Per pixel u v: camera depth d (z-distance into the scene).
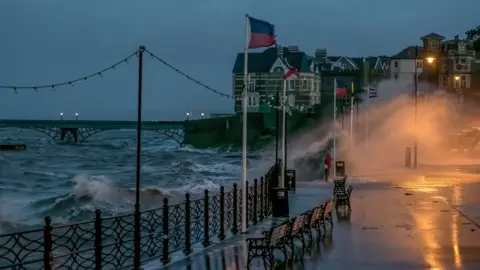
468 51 130.25
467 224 25.75
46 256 13.59
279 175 34.56
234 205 23.47
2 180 66.06
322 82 132.50
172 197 46.72
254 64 149.75
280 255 19.25
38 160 104.69
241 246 20.62
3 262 21.16
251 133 129.25
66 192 53.34
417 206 31.81
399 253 19.62
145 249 22.08
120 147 166.62
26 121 147.50
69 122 150.88
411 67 131.88
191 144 151.75
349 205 30.03
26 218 36.72
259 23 24.00
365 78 130.25
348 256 19.12
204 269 17.16
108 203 42.31
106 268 18.53
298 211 30.14
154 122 154.38
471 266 17.73
